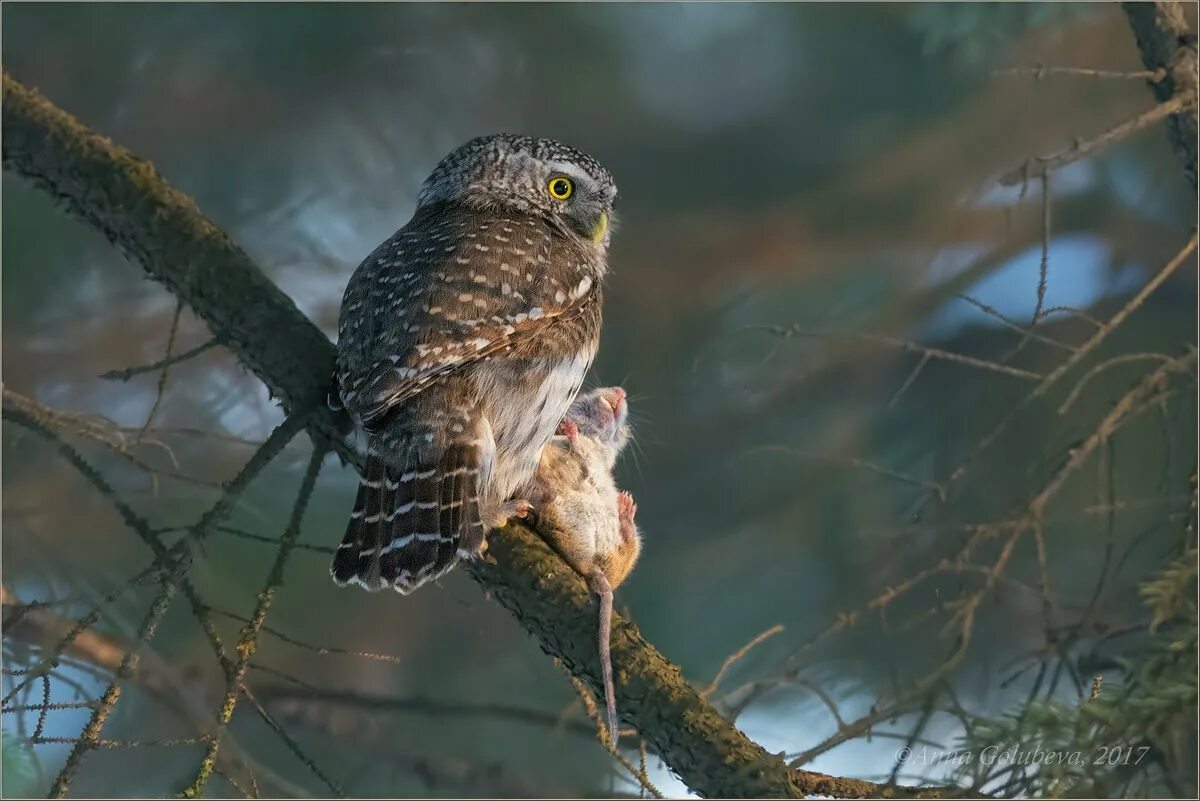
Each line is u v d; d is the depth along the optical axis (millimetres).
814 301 14023
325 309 13562
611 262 13930
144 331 12797
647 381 13594
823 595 11938
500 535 7359
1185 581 7355
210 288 8461
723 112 13914
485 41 13633
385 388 7121
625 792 9016
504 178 8922
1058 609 8812
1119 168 13625
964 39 12109
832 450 13008
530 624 7109
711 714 6648
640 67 13789
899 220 13992
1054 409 12469
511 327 7465
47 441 7465
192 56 13180
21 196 12141
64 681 7285
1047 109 13477
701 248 14008
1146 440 11680
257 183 13398
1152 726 6699
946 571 8555
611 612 6977
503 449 7457
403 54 13547
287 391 8203
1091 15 11930
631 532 8055
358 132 13539
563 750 11453
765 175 14008
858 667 10891
